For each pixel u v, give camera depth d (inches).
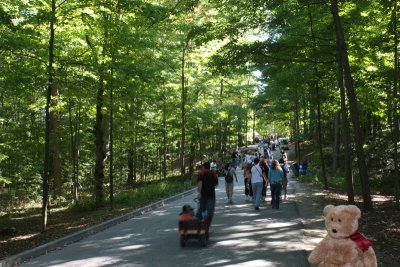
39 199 1102.4
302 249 354.6
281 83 807.7
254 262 321.1
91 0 542.6
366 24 653.9
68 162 1279.5
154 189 936.9
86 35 647.8
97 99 687.7
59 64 592.1
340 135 1520.7
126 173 1568.7
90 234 504.1
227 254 353.1
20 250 417.1
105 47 645.9
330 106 952.9
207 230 406.6
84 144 1259.2
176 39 1027.3
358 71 701.3
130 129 924.0
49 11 522.9
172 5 653.9
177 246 399.2
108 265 336.8
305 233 421.4
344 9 625.0
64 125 1039.0
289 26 684.1
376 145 1011.9
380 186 875.4
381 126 1289.4
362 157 542.6
